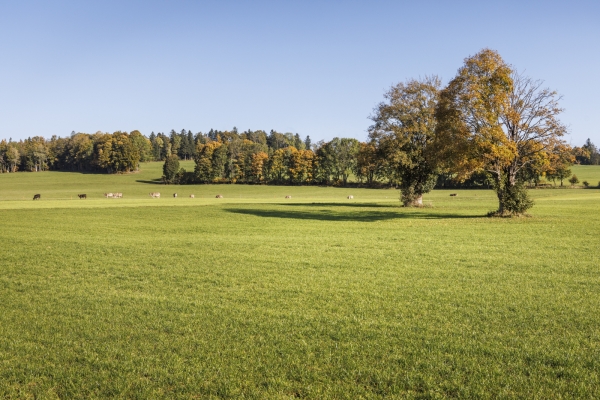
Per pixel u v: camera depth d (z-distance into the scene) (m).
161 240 27.78
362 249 23.61
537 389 7.73
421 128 58.09
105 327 11.17
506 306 12.53
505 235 28.97
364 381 8.15
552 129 40.91
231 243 26.16
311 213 52.06
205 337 10.38
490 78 40.72
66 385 8.16
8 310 12.76
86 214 49.28
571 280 15.73
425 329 10.76
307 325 11.15
